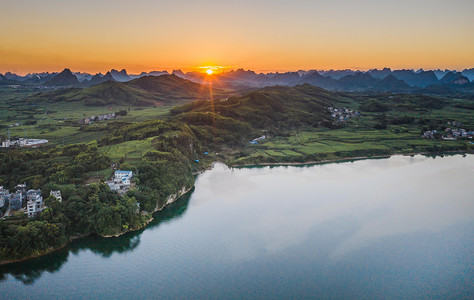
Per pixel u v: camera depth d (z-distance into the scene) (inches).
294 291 4451.3
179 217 6599.4
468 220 6520.7
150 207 6545.3
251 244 5590.6
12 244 4970.5
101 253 5344.5
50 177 6850.4
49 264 5068.9
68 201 5954.7
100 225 5664.4
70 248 5418.3
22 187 6432.1
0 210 5580.7
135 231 5999.0
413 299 4338.1
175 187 7598.4
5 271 4859.7
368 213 6815.9
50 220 5472.4
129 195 6451.8
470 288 4544.8
